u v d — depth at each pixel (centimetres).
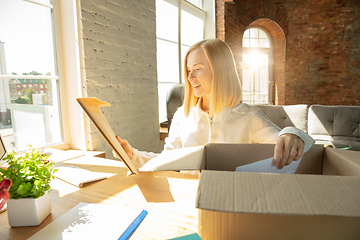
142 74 245
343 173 44
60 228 55
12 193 57
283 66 594
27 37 162
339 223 26
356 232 26
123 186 81
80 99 60
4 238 53
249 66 596
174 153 62
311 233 27
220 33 465
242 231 29
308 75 580
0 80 149
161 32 333
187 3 393
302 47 577
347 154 47
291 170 52
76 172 96
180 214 61
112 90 206
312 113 312
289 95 595
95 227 55
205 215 30
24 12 160
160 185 80
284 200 24
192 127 110
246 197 25
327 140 285
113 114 209
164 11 337
